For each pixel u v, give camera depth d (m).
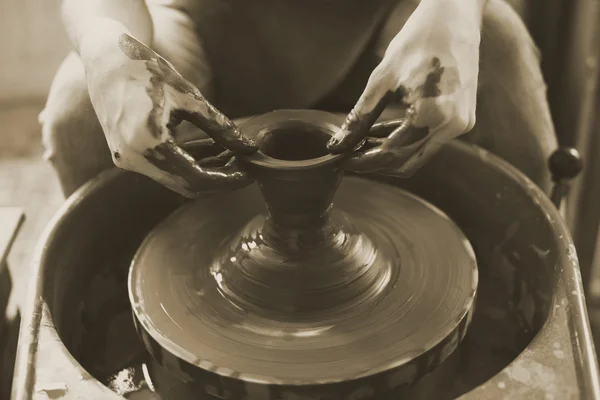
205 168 0.95
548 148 1.24
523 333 1.06
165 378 0.99
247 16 1.19
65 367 0.90
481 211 1.16
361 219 1.09
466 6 0.99
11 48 2.66
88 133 1.17
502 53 1.20
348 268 0.98
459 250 1.03
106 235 1.13
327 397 0.90
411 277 1.00
